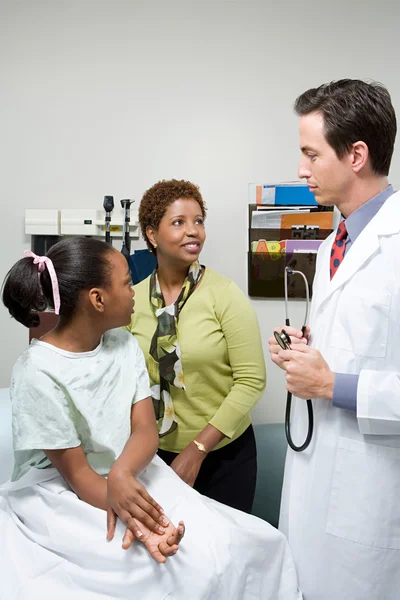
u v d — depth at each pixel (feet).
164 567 2.64
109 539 2.71
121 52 6.40
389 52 6.29
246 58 6.39
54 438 2.85
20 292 3.04
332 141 2.95
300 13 6.30
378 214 3.05
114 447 3.06
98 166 6.54
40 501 2.99
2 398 5.32
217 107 6.45
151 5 6.33
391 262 2.94
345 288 3.10
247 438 4.36
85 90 6.46
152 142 6.50
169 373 4.00
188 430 4.14
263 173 6.51
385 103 2.89
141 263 6.01
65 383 2.94
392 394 2.77
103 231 6.56
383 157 3.00
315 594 3.17
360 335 2.97
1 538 2.86
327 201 3.20
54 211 6.46
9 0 6.36
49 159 6.57
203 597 2.61
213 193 6.56
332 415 3.13
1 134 6.55
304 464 3.32
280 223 6.28
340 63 6.33
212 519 2.90
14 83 6.48
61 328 3.15
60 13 6.37
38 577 2.70
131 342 3.47
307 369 2.94
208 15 6.34
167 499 3.01
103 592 2.67
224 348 4.07
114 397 3.14
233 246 6.61
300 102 3.13
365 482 2.98
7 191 6.64
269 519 5.52
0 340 6.84
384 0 6.23
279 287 6.46
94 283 3.03
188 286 4.10
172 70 6.41
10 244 6.72
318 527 3.14
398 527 2.97
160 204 4.08
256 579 2.94
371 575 3.01
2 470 4.13
